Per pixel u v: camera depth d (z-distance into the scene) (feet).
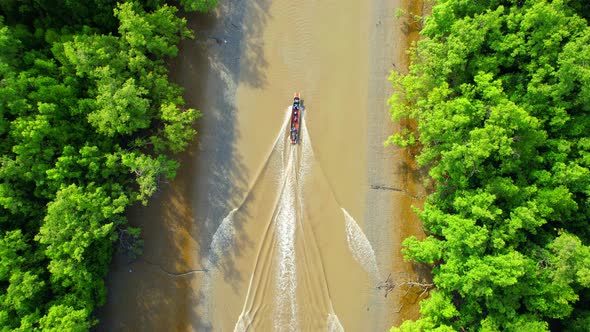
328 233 149.28
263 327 147.64
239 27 154.20
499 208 122.11
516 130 120.16
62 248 120.88
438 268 132.67
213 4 143.43
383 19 152.87
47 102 123.13
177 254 150.51
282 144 151.84
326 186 150.20
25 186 124.98
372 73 152.05
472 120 121.60
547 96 119.96
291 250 149.07
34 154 122.21
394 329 126.00
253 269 149.18
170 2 150.10
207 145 152.56
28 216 128.26
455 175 124.88
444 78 126.21
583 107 119.65
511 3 127.34
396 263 147.95
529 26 118.32
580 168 116.88
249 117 153.17
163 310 149.59
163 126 148.15
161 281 150.20
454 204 122.72
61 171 122.62
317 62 153.07
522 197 120.06
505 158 120.78
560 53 117.19
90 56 124.47
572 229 128.88
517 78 125.49
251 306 148.36
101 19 135.74
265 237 149.69
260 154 152.15
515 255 112.88
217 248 150.30
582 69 112.16
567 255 111.45
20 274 118.32
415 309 146.20
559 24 116.98
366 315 147.13
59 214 119.75
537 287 118.93
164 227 151.12
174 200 151.64
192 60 153.58
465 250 120.06
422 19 151.33
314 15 154.20
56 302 124.88
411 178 149.07
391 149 150.00
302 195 150.30
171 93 137.39
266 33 154.20
